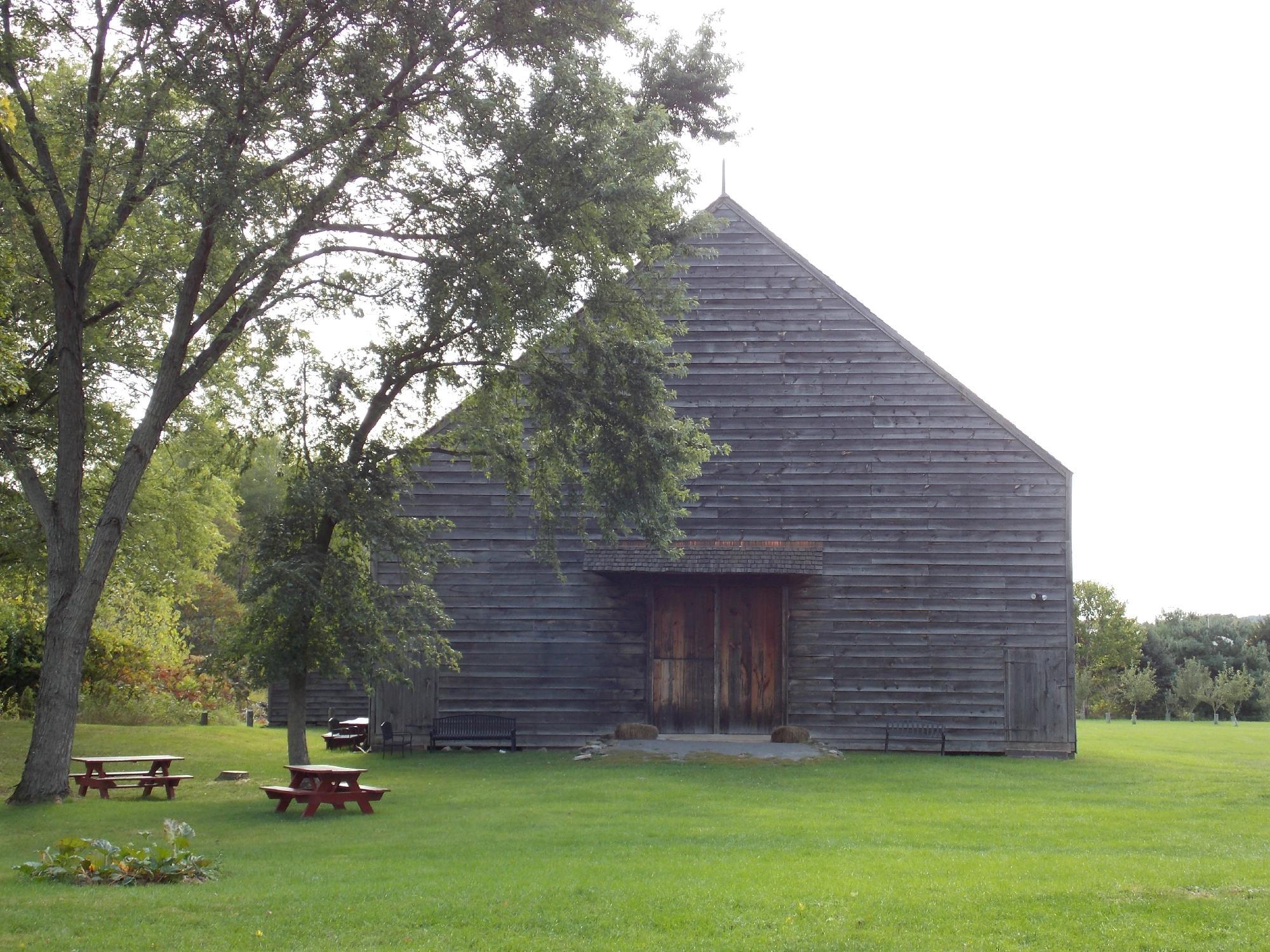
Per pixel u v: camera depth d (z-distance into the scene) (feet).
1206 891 36.11
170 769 79.56
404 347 71.20
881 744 90.89
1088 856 43.70
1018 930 31.68
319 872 40.40
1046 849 46.29
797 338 94.99
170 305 77.87
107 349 82.33
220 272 73.82
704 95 111.45
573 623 93.25
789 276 95.91
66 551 65.10
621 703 92.32
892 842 47.88
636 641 92.94
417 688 93.09
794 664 91.97
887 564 92.27
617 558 89.30
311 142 59.52
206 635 192.34
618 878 38.58
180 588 123.95
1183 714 225.97
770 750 84.58
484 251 61.82
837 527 92.73
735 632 93.15
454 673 93.04
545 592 93.56
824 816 56.18
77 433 66.59
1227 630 267.18
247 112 59.21
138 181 63.10
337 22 62.69
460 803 61.00
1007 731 90.33
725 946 30.22
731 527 92.79
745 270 96.17
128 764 86.74
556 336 68.54
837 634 92.07
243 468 73.26
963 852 45.03
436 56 63.26
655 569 88.58
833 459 93.40
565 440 71.92
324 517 71.00
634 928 32.07
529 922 32.65
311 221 63.31
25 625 109.81
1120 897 35.24
